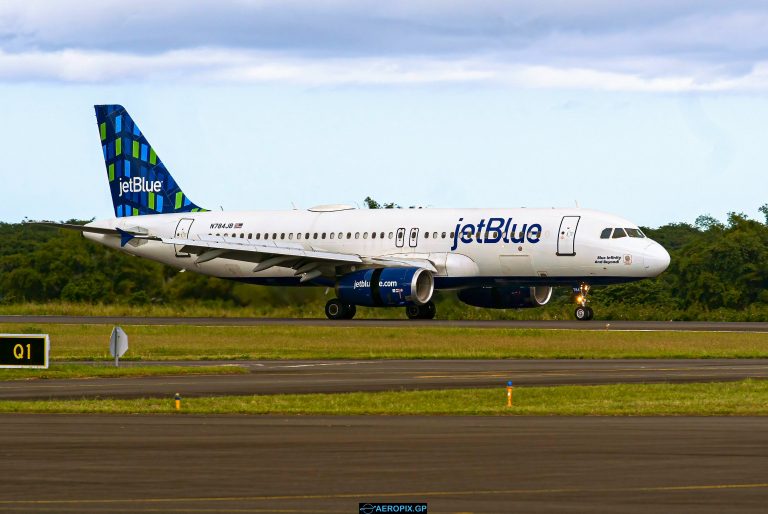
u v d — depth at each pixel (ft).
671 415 285.02
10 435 248.52
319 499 181.98
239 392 343.26
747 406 300.40
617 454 222.07
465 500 180.86
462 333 578.25
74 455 222.07
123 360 472.03
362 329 606.14
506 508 175.32
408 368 428.56
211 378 388.37
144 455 222.07
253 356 486.79
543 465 210.38
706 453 222.89
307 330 606.96
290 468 208.23
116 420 275.39
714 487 190.29
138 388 354.54
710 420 273.95
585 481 195.42
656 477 198.70
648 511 173.17
